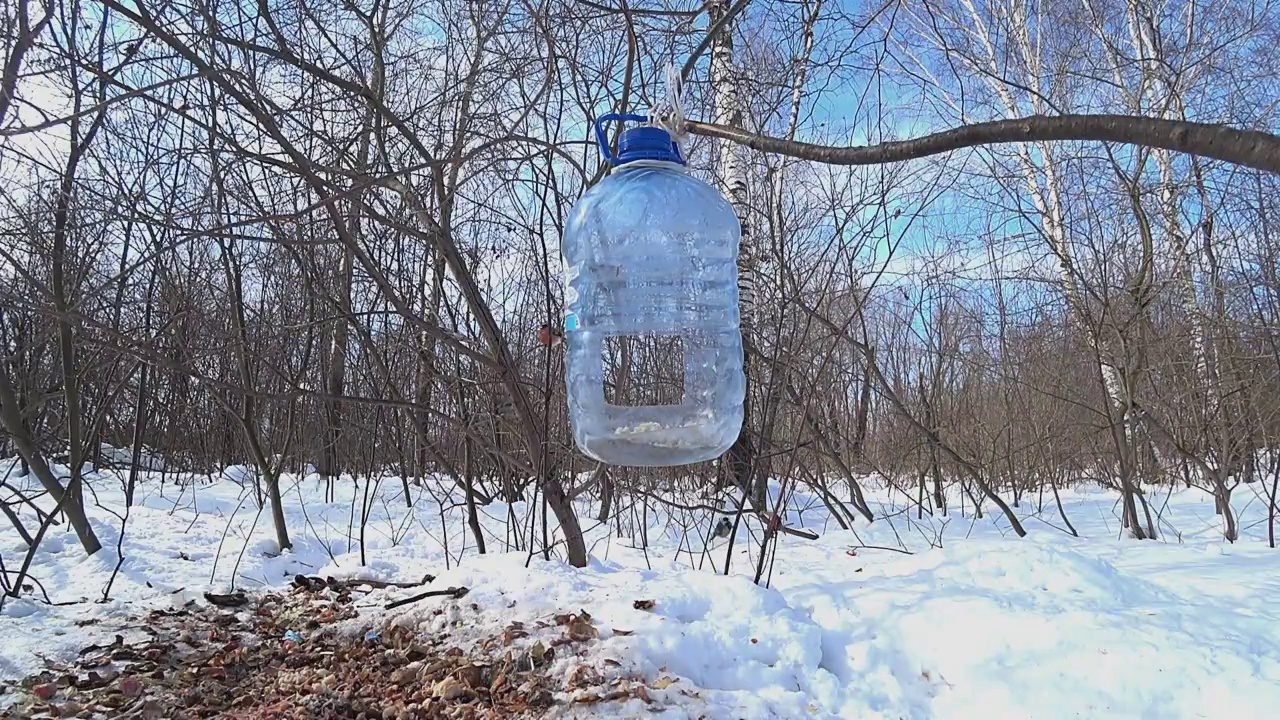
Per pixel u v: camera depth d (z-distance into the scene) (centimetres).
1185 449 564
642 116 182
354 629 366
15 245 480
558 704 290
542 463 423
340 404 626
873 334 889
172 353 548
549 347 412
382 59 398
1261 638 294
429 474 688
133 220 358
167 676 324
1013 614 323
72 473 475
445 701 298
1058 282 646
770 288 544
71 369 500
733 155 545
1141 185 627
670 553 507
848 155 121
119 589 443
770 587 391
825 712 293
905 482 871
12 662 332
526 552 441
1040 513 643
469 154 310
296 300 636
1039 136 93
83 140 439
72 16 402
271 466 660
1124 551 472
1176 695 272
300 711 294
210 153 377
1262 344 604
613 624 336
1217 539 533
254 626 380
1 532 561
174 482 833
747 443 539
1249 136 74
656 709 283
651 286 217
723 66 516
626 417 206
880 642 331
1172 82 639
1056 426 761
